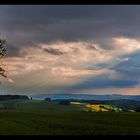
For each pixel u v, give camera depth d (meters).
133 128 45.59
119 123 56.44
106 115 89.00
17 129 42.53
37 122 58.12
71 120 65.44
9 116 81.12
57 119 68.69
